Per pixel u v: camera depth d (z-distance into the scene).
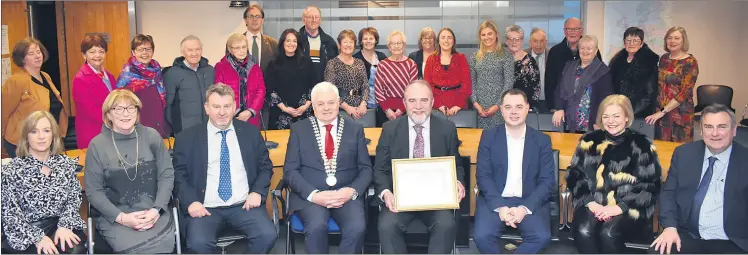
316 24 5.93
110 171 3.46
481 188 3.70
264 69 5.81
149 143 3.59
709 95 6.79
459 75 5.53
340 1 8.02
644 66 5.40
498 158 3.73
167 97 4.92
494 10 8.00
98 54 4.69
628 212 3.54
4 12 7.18
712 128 3.27
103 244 3.39
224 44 8.37
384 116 5.59
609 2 8.02
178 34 8.36
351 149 3.76
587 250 3.56
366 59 5.81
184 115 4.93
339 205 3.59
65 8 8.23
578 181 3.68
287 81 5.47
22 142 3.30
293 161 3.72
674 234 3.34
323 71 5.98
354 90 5.49
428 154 3.78
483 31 5.54
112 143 3.50
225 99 3.60
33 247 3.24
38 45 4.81
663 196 3.52
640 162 3.56
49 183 3.32
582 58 5.31
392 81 5.50
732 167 3.33
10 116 4.69
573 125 5.37
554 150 3.77
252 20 6.12
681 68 5.38
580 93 5.30
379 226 3.53
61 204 3.34
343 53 5.50
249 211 3.61
